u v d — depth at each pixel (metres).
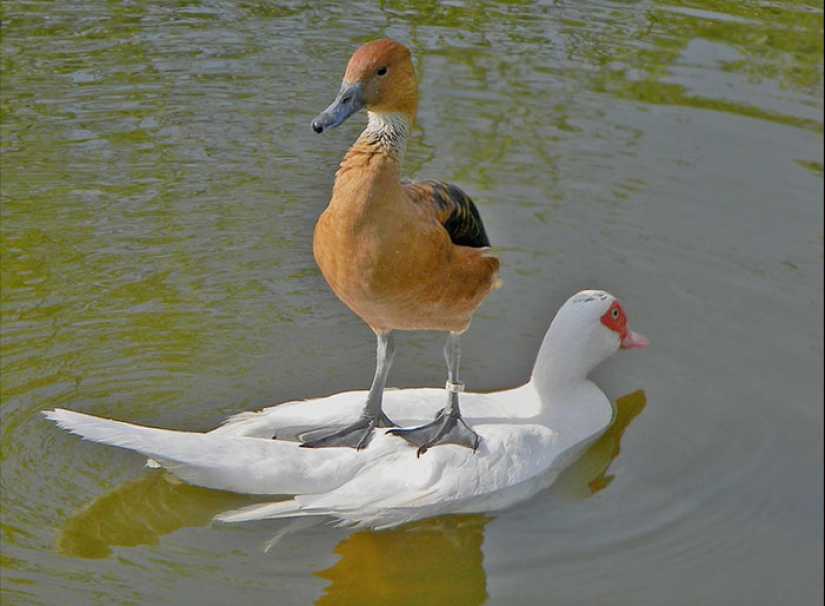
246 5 17.92
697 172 14.40
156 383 11.02
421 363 11.77
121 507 9.47
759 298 12.52
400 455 9.88
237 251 13.18
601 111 15.51
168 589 8.60
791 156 14.52
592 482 10.14
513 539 9.38
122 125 15.19
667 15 17.50
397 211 8.52
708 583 8.80
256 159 14.71
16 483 9.65
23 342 11.40
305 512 9.42
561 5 17.92
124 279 12.53
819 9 17.38
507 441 10.19
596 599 8.65
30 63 16.30
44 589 8.50
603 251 13.31
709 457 10.38
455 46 16.75
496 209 13.88
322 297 12.57
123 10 17.77
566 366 10.75
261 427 10.10
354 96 8.25
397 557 9.15
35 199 13.77
